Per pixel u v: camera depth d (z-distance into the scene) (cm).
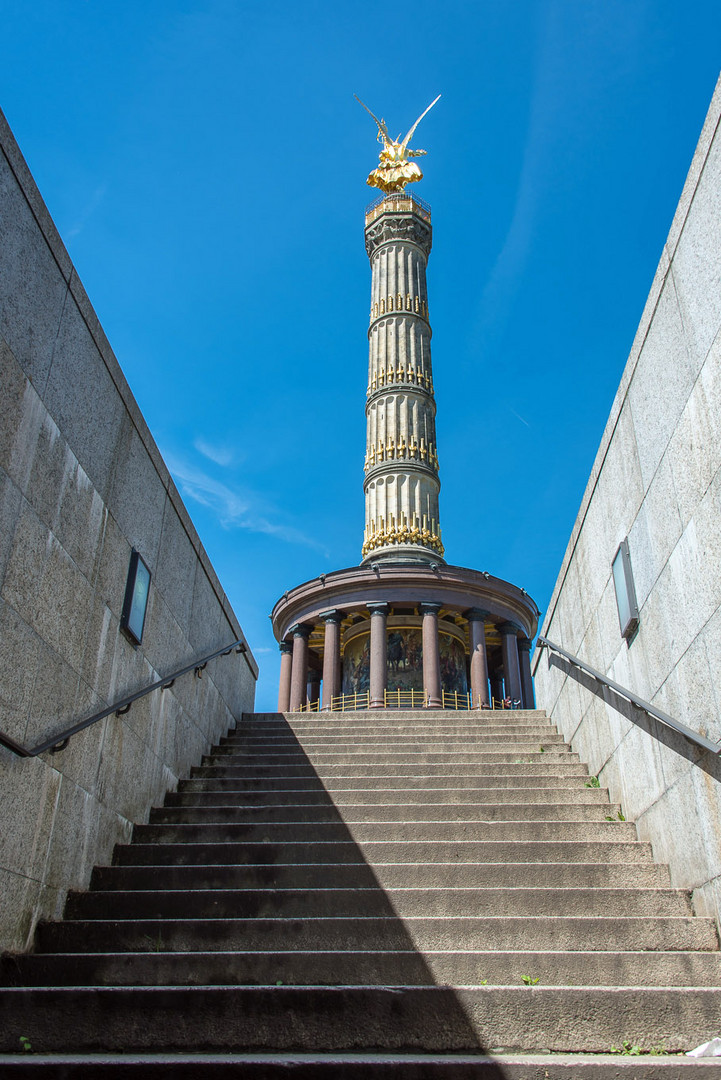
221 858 747
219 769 1026
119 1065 410
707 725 595
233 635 1317
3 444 568
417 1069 416
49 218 645
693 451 611
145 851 755
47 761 629
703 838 613
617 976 541
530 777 934
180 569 1028
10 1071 406
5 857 555
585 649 984
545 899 645
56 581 657
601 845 745
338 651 2800
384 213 4003
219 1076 411
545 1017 479
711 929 588
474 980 542
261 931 596
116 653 794
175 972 543
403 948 593
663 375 679
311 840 801
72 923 598
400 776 972
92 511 738
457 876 702
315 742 1152
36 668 617
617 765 852
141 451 880
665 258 671
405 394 3509
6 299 575
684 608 637
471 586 2848
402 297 3781
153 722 902
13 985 536
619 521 824
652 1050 468
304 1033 471
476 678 2719
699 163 595
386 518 3253
